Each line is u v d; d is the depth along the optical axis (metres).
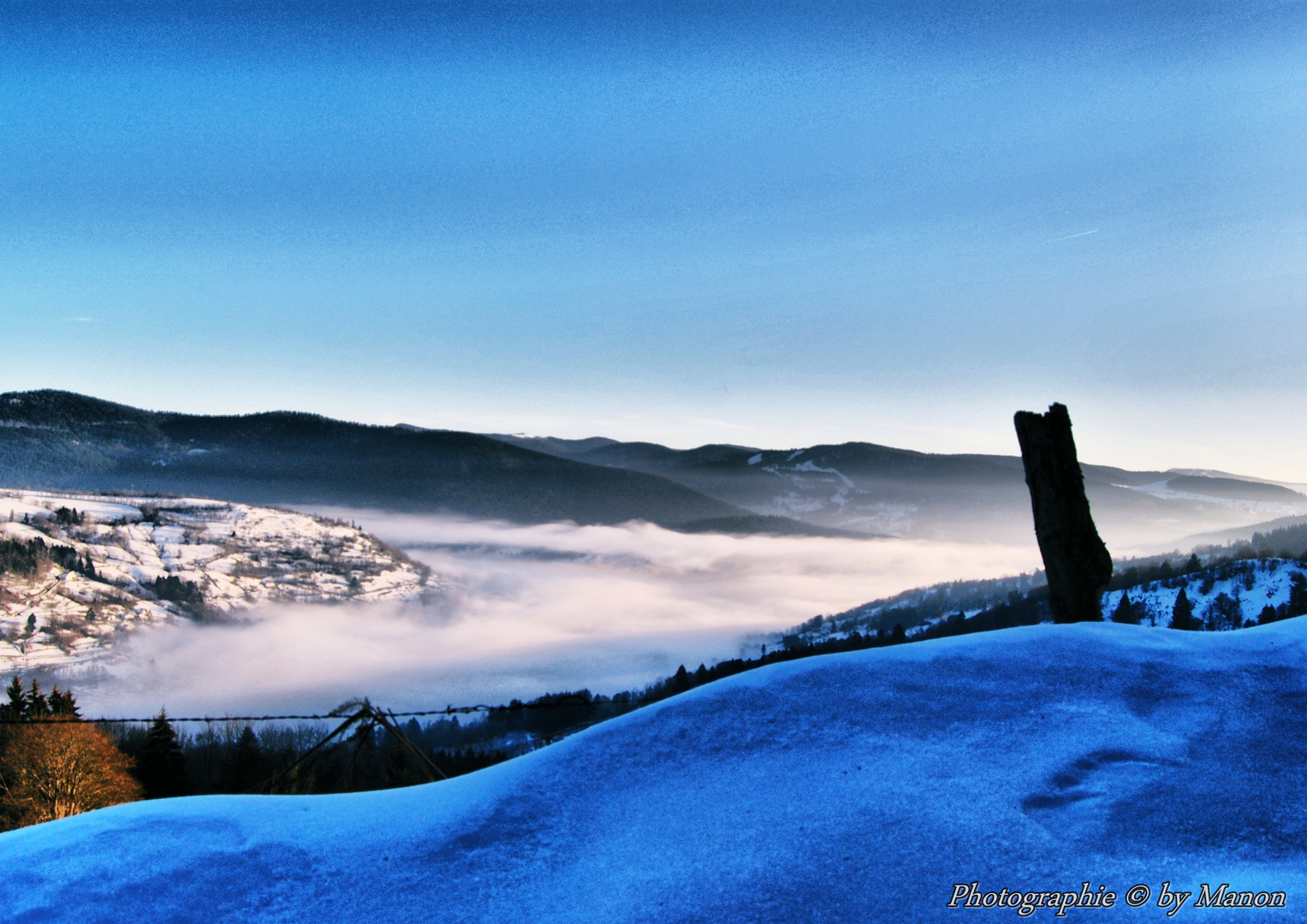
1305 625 5.05
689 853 3.36
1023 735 4.04
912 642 5.18
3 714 35.38
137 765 32.31
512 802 3.91
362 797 4.12
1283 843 3.16
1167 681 4.49
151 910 3.09
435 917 3.07
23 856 3.47
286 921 3.05
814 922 2.86
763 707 4.48
